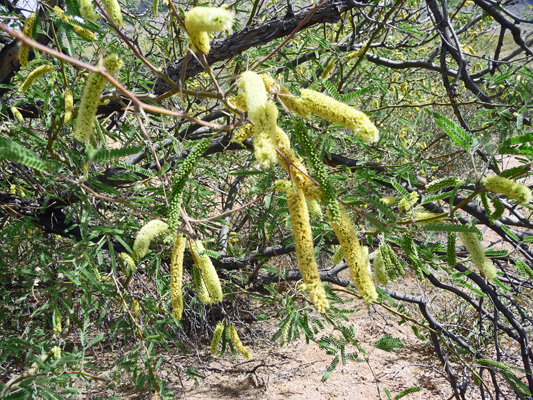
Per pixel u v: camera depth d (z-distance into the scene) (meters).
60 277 2.21
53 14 1.75
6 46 2.54
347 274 6.36
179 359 5.03
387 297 2.90
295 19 2.46
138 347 2.39
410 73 4.18
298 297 2.75
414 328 3.05
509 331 3.36
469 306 5.40
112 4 1.23
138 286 4.07
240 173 2.24
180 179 1.17
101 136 1.81
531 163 1.30
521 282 3.35
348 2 2.45
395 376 5.18
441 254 2.66
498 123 2.26
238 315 5.39
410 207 1.53
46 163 0.92
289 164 1.18
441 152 4.19
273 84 1.14
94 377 2.09
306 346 5.91
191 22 1.01
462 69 2.14
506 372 2.74
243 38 2.54
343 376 5.27
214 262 3.53
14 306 2.65
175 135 2.93
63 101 2.02
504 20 2.17
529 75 2.05
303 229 1.12
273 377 5.18
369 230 1.98
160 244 3.09
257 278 3.85
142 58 1.25
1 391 1.67
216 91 1.20
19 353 2.40
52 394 1.77
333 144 3.11
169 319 2.60
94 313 4.15
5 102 3.30
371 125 1.01
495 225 2.69
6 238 2.91
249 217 4.63
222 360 5.41
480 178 1.34
